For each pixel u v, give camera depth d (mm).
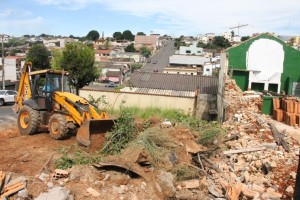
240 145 12344
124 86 28781
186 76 30953
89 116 11109
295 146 12164
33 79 12867
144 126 12180
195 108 21375
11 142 11516
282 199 8789
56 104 12188
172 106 21562
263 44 23297
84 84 39000
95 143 10641
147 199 8367
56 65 38188
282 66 23391
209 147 11711
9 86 43094
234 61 23609
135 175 9109
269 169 10344
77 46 37938
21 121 12836
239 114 15898
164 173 9250
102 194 8016
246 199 8844
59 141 11562
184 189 9188
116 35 191500
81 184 8211
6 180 7789
